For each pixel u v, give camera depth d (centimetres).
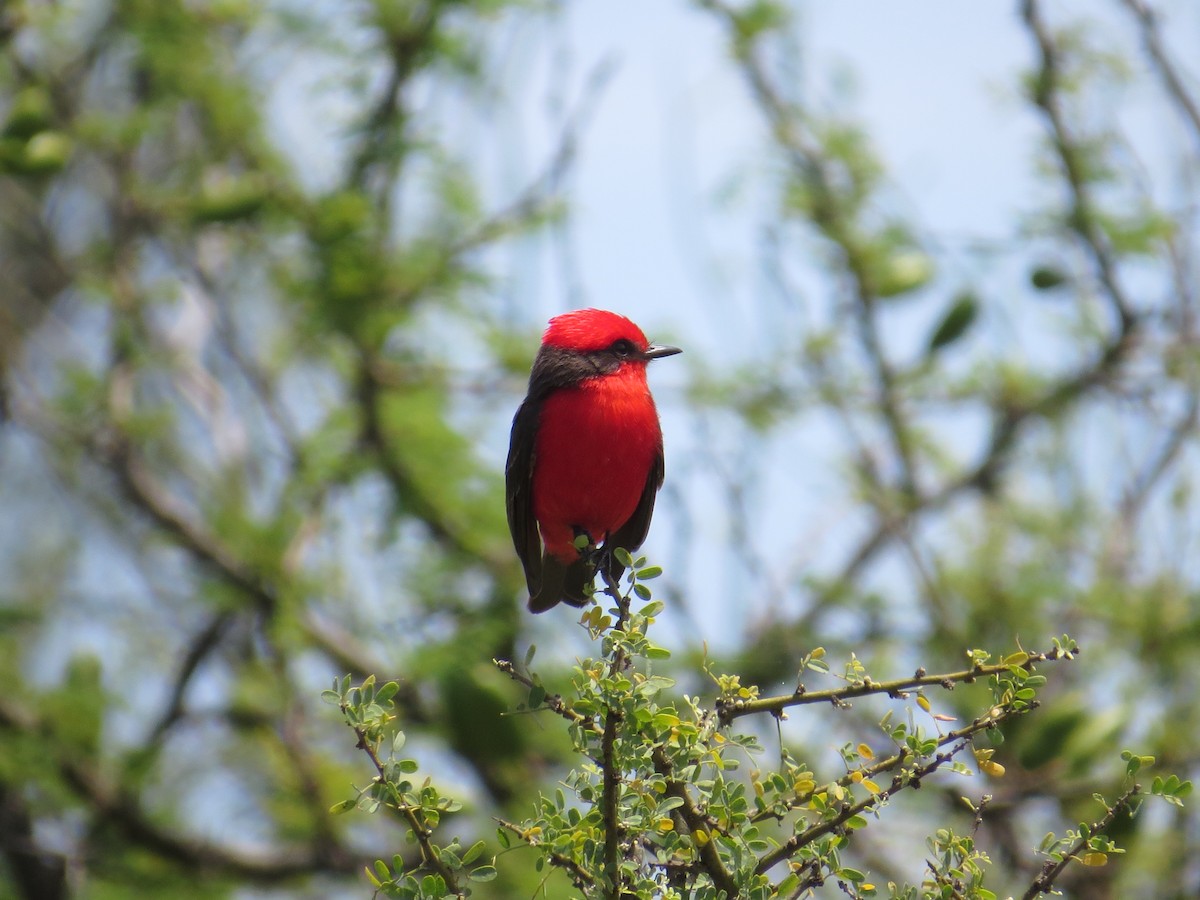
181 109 1434
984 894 498
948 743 536
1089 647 1271
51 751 1252
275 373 1452
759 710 528
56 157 1315
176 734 1391
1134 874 1100
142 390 1534
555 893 1004
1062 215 1298
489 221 1306
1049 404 1380
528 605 1041
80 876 1328
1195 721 1162
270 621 1274
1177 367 1332
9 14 1339
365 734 495
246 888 1333
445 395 1334
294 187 1311
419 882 485
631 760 496
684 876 518
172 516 1359
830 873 513
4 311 1428
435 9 1216
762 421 1341
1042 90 1273
